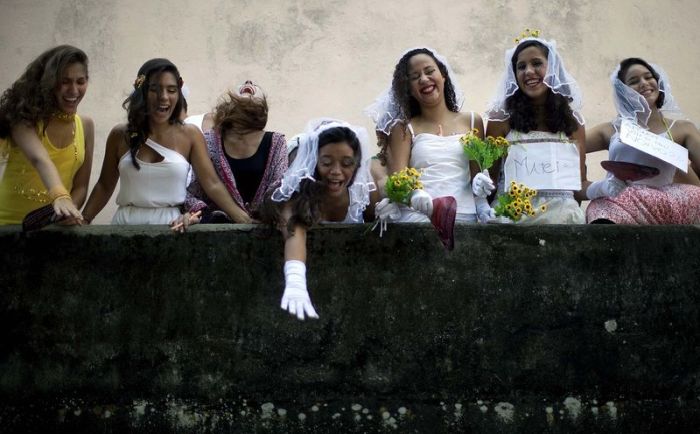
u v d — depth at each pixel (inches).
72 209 197.2
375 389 196.4
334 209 202.5
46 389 196.7
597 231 203.8
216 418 195.3
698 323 203.8
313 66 296.4
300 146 196.9
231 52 295.7
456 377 197.5
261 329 196.9
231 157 220.1
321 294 197.8
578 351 200.2
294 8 299.0
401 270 198.8
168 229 199.6
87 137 219.5
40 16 293.7
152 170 209.0
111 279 198.5
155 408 195.6
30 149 203.8
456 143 215.6
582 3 304.2
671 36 304.3
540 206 215.0
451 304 198.8
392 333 197.6
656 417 200.4
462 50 299.4
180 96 212.7
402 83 221.1
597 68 301.4
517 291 200.4
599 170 291.3
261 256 198.1
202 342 196.7
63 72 206.8
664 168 223.0
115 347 197.2
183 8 297.0
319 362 196.5
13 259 199.5
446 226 191.3
